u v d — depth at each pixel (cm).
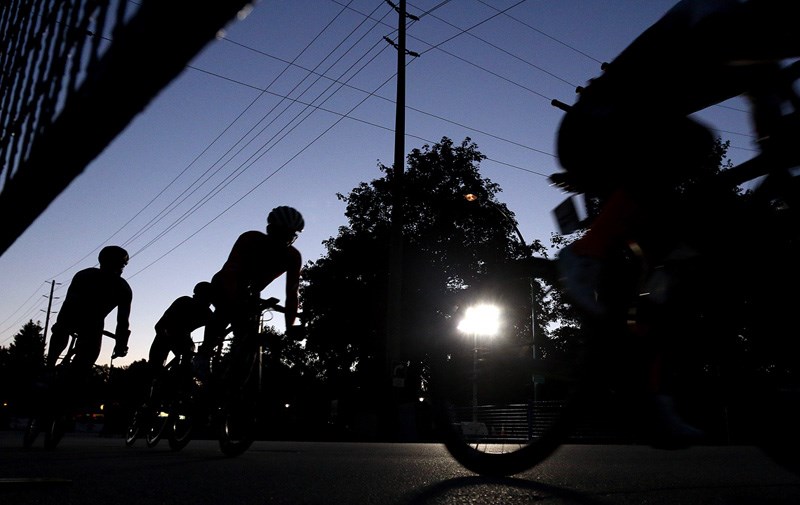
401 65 2183
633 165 224
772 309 197
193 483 250
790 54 181
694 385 211
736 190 204
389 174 3641
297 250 460
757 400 199
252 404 417
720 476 265
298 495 214
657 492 217
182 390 480
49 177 109
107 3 77
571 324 258
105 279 525
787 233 192
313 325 3703
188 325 485
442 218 3547
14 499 205
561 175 256
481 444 274
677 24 200
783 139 186
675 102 213
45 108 102
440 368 298
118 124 84
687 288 211
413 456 403
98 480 260
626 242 229
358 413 1933
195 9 61
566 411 251
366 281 3716
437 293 3534
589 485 235
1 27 143
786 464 199
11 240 150
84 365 519
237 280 428
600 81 231
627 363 230
